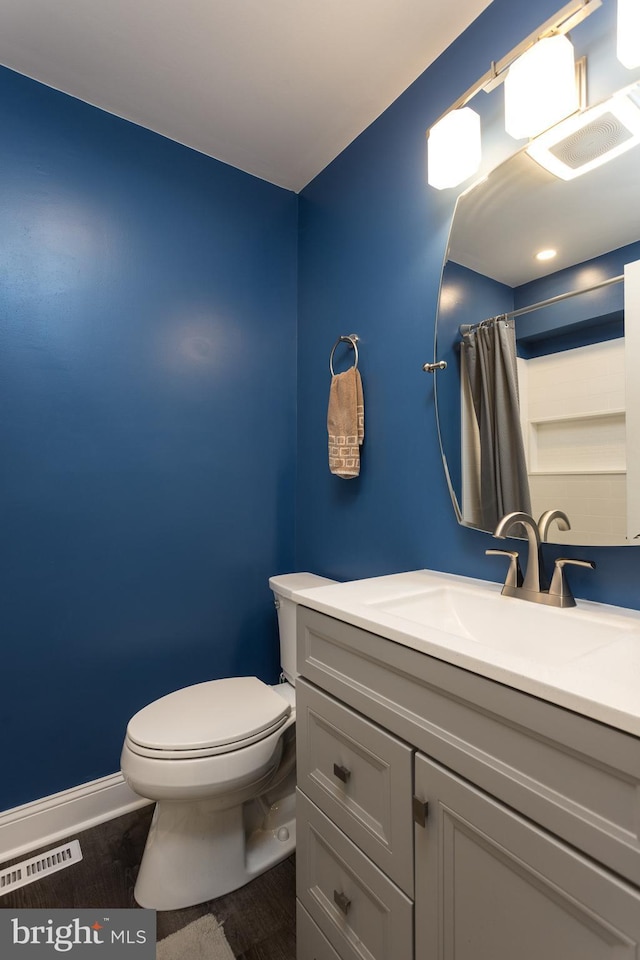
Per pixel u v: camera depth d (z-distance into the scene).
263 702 1.41
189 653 1.79
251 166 1.91
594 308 1.05
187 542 1.79
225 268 1.89
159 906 1.25
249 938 1.17
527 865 0.63
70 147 1.56
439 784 0.75
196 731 1.25
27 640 1.48
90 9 1.26
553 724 0.60
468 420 1.30
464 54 1.32
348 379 1.67
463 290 1.31
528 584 1.10
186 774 1.18
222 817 1.35
